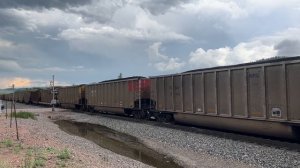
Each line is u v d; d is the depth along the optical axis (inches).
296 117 651.5
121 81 1528.1
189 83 1007.0
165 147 769.6
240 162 574.9
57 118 1715.1
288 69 666.8
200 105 956.6
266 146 660.7
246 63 831.1
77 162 498.9
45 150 581.0
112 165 524.4
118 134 1043.3
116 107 1592.0
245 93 779.4
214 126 922.1
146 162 633.6
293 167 509.0
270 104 712.4
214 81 895.1
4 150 581.0
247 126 791.7
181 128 1013.8
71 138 910.4
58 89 2664.9
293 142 706.8
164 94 1149.1
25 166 442.3
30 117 1567.4
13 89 863.7
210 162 595.5
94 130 1184.8
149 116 1305.4
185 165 594.2
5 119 1354.6
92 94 1935.3
